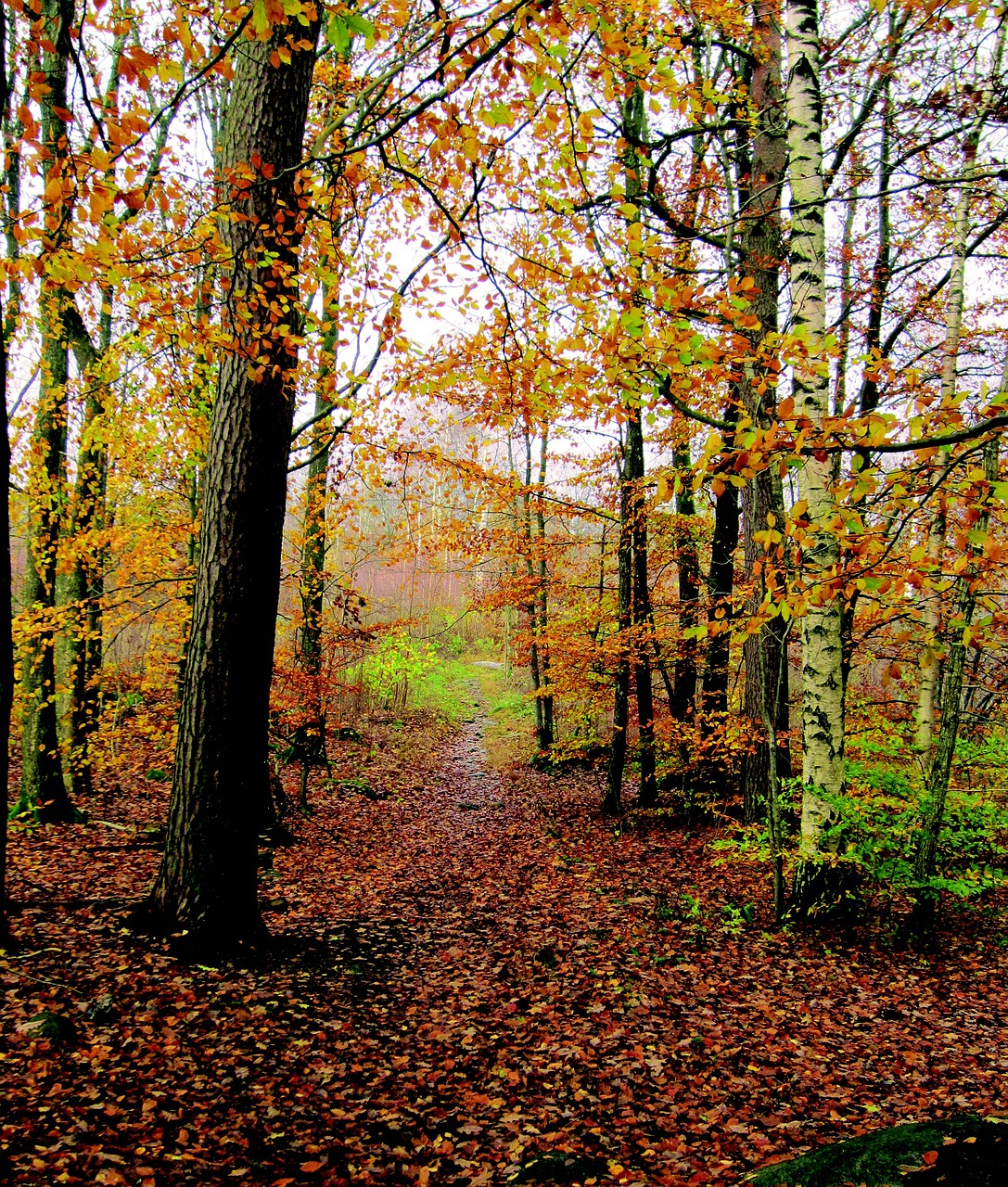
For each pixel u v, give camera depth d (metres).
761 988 5.75
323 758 15.26
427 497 12.04
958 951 6.43
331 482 11.27
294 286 4.79
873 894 7.22
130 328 7.87
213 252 4.08
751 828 8.06
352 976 5.72
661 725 12.38
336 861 9.67
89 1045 3.96
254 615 5.51
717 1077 4.38
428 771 18.20
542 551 13.94
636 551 12.28
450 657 40.66
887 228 10.95
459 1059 4.63
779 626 8.81
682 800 13.14
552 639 13.95
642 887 8.95
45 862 7.57
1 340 3.86
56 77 6.72
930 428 3.01
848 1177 2.37
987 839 6.87
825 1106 4.00
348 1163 3.41
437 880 9.41
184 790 5.48
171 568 10.92
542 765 18.81
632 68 3.48
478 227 4.05
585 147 3.73
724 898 8.27
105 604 10.45
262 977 5.27
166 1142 3.30
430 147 3.80
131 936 5.30
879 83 7.94
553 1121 3.92
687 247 8.43
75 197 2.89
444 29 3.05
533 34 2.88
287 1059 4.31
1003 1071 4.39
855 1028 5.03
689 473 3.05
